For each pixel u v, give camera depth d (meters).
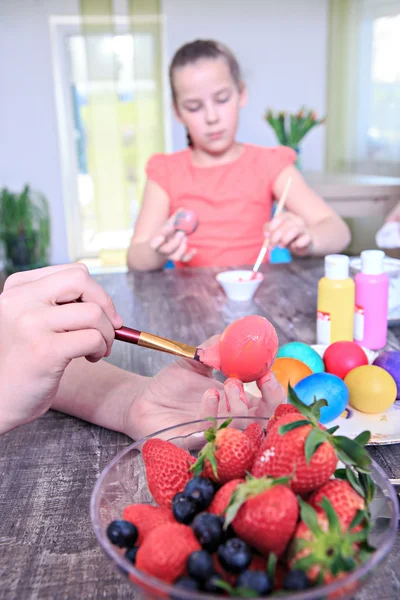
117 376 0.73
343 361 0.79
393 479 0.55
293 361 0.76
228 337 0.60
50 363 0.56
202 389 0.66
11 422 0.60
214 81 1.81
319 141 4.39
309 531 0.34
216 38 4.16
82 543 0.49
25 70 4.05
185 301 1.19
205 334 0.98
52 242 4.38
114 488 0.45
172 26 4.07
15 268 4.09
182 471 0.44
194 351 0.62
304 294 1.20
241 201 1.91
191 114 1.88
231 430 0.42
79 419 0.71
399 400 0.74
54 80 4.09
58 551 0.48
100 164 4.10
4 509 0.54
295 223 1.42
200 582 0.33
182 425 0.51
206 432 0.43
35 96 4.11
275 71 4.29
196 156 1.99
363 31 3.99
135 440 0.65
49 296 0.58
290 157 1.93
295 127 3.18
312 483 0.37
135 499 0.47
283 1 4.13
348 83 4.15
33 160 4.23
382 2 3.83
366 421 0.69
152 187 1.97
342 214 2.71
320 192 2.68
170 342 0.62
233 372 0.60
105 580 0.45
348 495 0.37
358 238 3.48
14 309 0.57
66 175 4.28
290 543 0.34
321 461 0.37
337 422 0.69
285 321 1.04
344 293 0.90
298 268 1.43
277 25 4.18
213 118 1.84
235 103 1.90
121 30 3.90
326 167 4.39
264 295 1.21
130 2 3.83
